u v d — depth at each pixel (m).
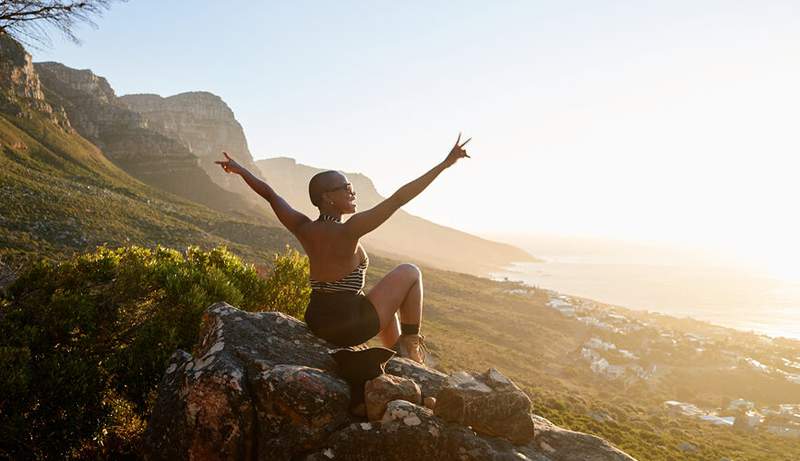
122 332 7.75
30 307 7.32
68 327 7.08
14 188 89.81
